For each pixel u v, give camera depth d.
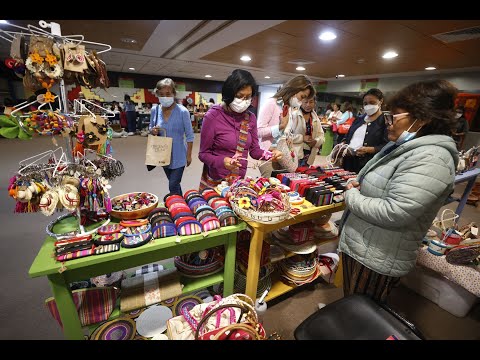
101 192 0.95
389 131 1.07
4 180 3.70
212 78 11.41
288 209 1.22
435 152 0.90
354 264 1.30
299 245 1.62
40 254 0.91
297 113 2.05
